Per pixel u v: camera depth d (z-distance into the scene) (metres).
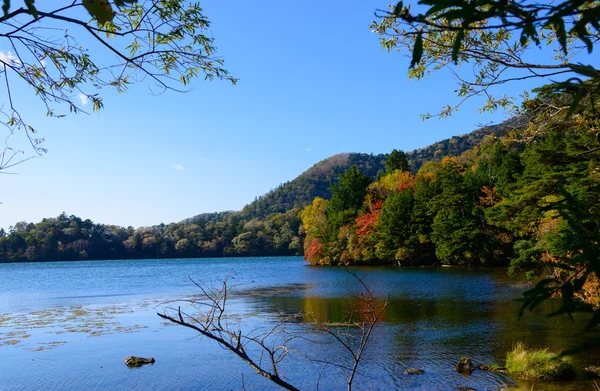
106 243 106.88
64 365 13.48
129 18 3.35
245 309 23.17
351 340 15.38
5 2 1.49
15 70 3.27
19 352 15.05
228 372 12.52
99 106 3.77
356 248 62.78
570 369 10.90
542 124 4.93
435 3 1.28
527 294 1.67
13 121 3.33
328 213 74.00
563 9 1.20
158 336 17.20
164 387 11.49
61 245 97.44
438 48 4.42
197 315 21.05
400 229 56.78
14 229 97.94
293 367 12.67
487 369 11.80
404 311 21.09
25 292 36.50
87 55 3.36
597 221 1.64
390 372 11.94
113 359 14.05
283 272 55.44
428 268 50.69
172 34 3.48
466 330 16.52
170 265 85.75
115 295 32.84
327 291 31.61
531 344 13.88
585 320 16.86
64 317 22.27
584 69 1.26
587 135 5.36
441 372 11.77
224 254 118.00
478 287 29.98
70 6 2.33
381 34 4.79
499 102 5.32
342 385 11.09
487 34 4.02
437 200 52.41
